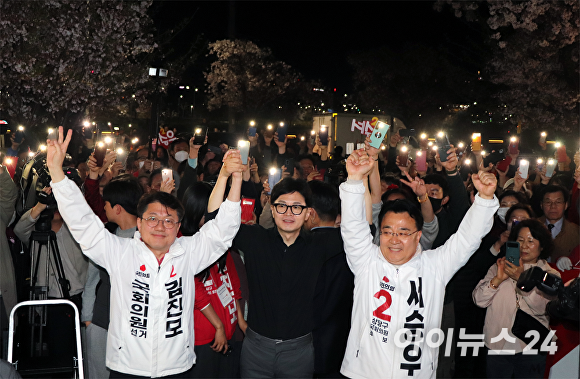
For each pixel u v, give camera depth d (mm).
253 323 3588
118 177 4500
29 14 10602
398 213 3109
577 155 6172
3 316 4602
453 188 4453
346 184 3197
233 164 3393
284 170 6406
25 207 5125
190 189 4047
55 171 3084
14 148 7707
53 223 4719
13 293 4730
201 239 3420
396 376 3094
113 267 3244
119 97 14742
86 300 3941
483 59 22938
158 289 3209
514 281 3945
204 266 3434
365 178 3781
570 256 4562
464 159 7707
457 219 4438
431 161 9078
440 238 4430
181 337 3277
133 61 15898
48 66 11906
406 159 6922
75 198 3111
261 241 3615
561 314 3219
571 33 16297
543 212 5152
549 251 3979
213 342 3904
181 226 4023
